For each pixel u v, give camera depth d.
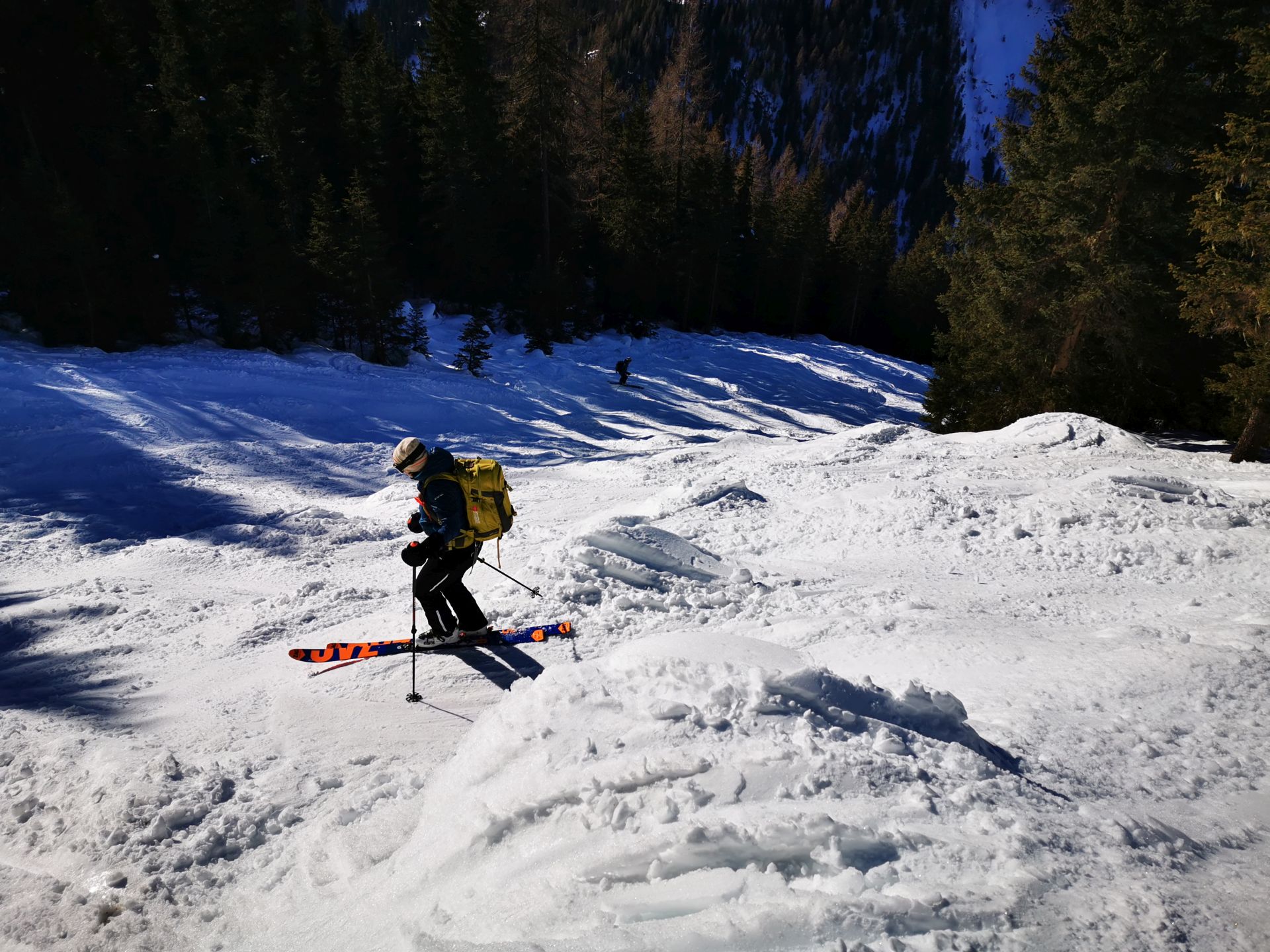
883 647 4.93
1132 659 4.39
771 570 7.38
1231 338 18.95
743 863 2.14
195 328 33.09
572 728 2.96
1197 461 12.82
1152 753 3.29
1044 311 20.70
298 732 4.09
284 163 38.03
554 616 5.64
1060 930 1.85
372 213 32.91
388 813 3.15
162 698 4.78
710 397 37.84
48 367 22.31
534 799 2.59
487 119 42.09
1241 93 17.61
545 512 11.69
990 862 2.09
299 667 5.03
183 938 2.66
